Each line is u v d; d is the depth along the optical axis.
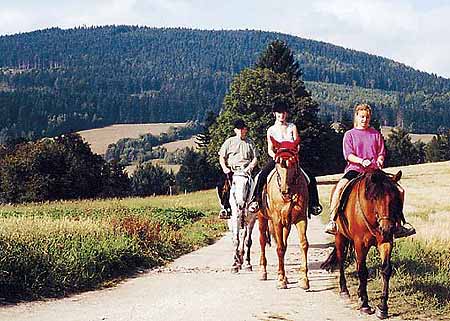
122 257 14.37
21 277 11.12
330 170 76.81
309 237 22.05
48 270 11.66
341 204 10.19
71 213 28.77
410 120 176.25
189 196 52.28
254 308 9.96
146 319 9.16
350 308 10.03
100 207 34.41
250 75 69.62
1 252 11.48
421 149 123.94
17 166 64.12
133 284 12.48
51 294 11.11
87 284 12.12
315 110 72.00
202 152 93.94
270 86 68.88
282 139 11.97
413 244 14.88
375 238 9.56
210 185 90.88
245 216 13.59
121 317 9.30
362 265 9.73
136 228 17.78
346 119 97.19
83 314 9.52
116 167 78.19
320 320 9.21
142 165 108.94
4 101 155.00
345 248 11.05
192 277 13.30
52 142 68.31
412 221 21.84
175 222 27.03
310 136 69.81
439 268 12.49
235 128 13.93
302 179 11.48
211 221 29.30
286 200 11.30
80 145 71.50
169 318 9.23
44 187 63.84
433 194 43.12
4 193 63.81
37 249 12.37
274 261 15.90
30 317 9.29
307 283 11.58
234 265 13.94
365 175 9.91
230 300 10.59
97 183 70.50
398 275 11.88
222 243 20.89
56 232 14.89
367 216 9.36
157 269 14.69
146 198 49.84
